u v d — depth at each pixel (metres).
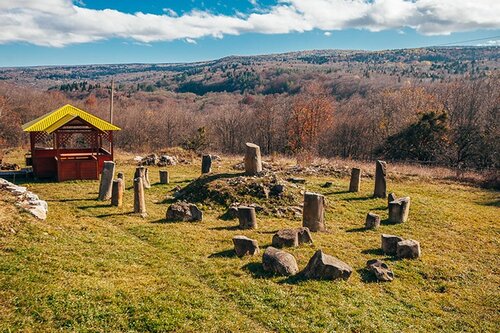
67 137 31.86
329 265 11.47
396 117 58.12
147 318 8.75
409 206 20.31
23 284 9.40
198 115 82.50
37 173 26.19
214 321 8.97
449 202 22.75
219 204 19.78
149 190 24.02
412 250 13.74
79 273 10.46
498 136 41.12
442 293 11.54
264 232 15.92
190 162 36.41
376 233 16.64
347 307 9.96
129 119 70.25
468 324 9.91
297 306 9.90
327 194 23.27
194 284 10.70
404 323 9.60
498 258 14.39
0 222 12.49
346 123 62.16
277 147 69.69
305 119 63.22
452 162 45.69
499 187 27.73
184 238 14.66
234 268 11.99
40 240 12.12
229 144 71.81
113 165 20.70
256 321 9.22
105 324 8.44
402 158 47.03
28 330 7.95
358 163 36.91
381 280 11.91
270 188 20.66
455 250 15.04
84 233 13.90
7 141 58.47
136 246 13.34
